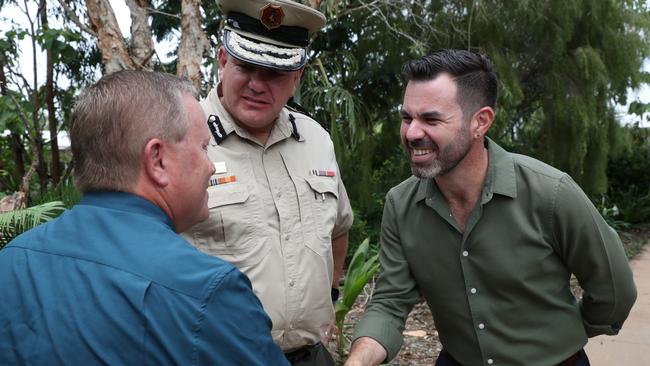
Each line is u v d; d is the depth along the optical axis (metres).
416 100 1.57
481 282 1.71
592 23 7.25
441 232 1.74
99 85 1.07
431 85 1.55
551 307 1.71
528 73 7.41
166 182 1.08
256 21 1.75
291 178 1.86
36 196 5.48
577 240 1.63
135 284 0.97
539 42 7.09
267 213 1.78
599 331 1.79
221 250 1.71
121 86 1.06
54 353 0.95
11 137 7.07
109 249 1.01
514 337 1.71
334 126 5.47
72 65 6.89
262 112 1.75
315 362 1.87
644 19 7.64
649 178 9.63
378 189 7.20
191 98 1.13
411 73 1.59
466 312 1.76
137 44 3.88
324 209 1.91
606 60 7.42
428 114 1.55
